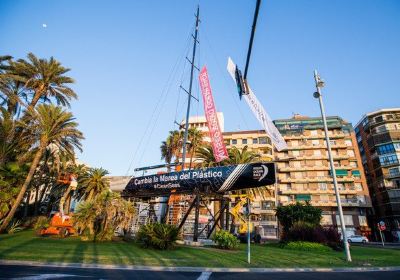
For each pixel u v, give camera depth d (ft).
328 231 77.66
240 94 23.67
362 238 148.56
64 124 103.24
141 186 82.58
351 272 34.53
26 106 86.12
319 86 55.93
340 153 214.28
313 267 36.88
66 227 89.81
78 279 23.84
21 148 103.65
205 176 71.00
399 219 177.27
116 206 68.28
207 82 78.07
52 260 33.78
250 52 19.97
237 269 33.24
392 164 190.19
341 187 201.98
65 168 141.59
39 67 108.78
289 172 217.56
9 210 94.12
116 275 26.76
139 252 45.88
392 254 61.11
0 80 80.94
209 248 57.93
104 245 56.24
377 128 205.77
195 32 100.94
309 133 225.97
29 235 83.56
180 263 35.42
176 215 91.71
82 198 165.48
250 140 230.27
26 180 93.81
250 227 41.34
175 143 141.79
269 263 38.75
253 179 66.03
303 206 92.58
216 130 74.13
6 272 26.18
